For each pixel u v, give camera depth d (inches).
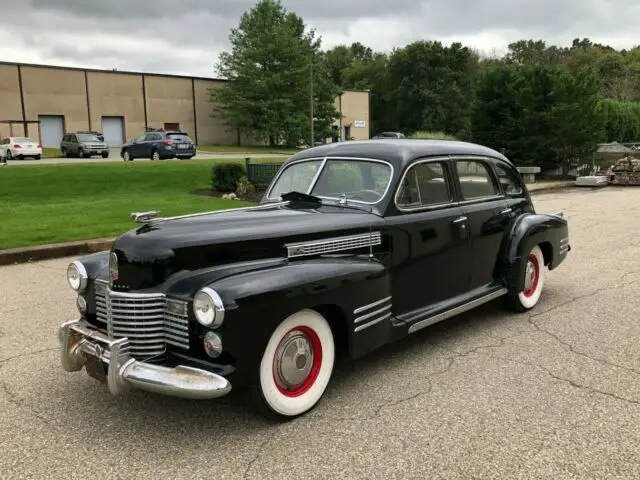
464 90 3058.6
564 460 121.0
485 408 145.3
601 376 164.4
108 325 140.9
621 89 2406.5
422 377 165.8
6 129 1663.4
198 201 581.0
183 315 131.6
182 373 125.3
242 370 127.7
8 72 1653.5
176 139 1159.6
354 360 179.8
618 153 1054.4
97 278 152.9
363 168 180.5
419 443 128.8
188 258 136.8
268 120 1941.4
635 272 293.3
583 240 386.3
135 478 117.2
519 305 223.0
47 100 1728.6
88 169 832.9
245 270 137.5
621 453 123.4
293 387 141.6
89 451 127.8
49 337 203.3
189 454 126.0
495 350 186.4
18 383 165.0
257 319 128.2
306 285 136.3
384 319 157.6
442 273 187.8
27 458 125.1
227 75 1978.3
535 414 141.6
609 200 649.0
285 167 203.6
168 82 1943.9
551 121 898.1
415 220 176.4
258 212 168.9
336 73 3265.3
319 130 2107.5
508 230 216.8
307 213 166.7
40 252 348.8
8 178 725.9
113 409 148.4
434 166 187.3
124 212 496.4
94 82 1804.9
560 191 791.7
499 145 960.3
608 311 227.6
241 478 116.4
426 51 3073.3
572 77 914.7
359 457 123.4
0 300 252.1
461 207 195.2
